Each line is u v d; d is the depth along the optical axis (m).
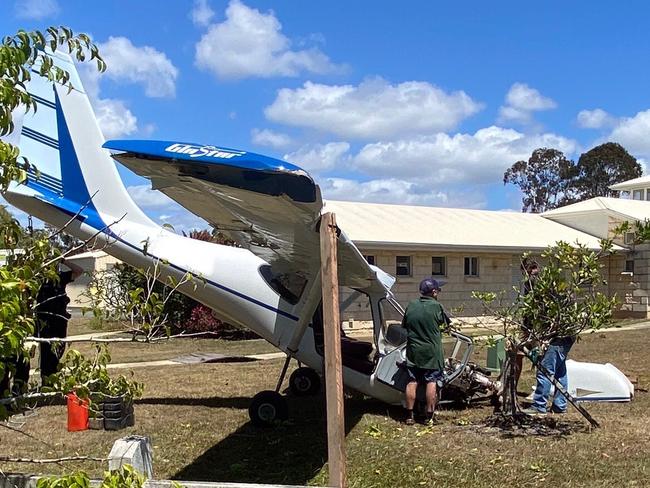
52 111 7.58
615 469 5.50
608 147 57.12
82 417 6.92
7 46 2.62
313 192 4.51
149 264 7.71
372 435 6.68
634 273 24.03
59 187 7.54
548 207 60.44
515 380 7.36
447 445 6.30
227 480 5.36
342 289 9.87
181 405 8.34
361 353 7.87
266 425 7.13
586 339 15.73
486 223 24.28
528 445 6.26
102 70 3.15
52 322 7.96
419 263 20.03
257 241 6.86
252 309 7.87
